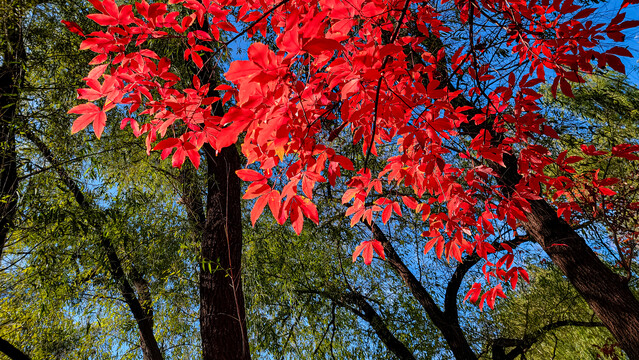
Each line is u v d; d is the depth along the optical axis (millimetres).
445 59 2475
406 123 1413
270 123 1031
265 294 4516
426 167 1646
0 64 2738
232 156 3242
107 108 1366
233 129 986
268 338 4590
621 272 4738
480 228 2066
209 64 3213
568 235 2730
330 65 1031
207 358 2361
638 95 4098
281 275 4770
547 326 5188
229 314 2504
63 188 3189
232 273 2637
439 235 2090
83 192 3383
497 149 1786
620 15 1357
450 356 5254
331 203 4434
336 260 5379
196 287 4273
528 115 1749
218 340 2387
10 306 3590
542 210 2879
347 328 5566
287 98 1025
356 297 5758
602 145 3820
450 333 4938
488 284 2201
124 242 3553
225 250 2752
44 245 2963
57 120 2955
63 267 3129
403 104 1325
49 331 3955
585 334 5434
